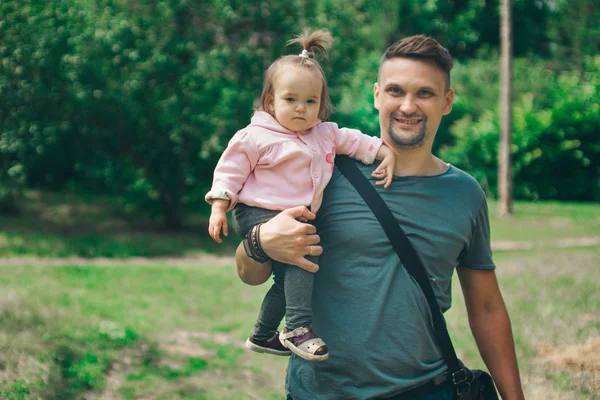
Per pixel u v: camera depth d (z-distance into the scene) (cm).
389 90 251
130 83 1516
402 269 245
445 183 254
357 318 243
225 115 1570
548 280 936
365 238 245
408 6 3041
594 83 2695
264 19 1602
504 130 2016
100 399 534
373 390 243
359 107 2189
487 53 3328
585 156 2572
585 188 2578
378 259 245
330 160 256
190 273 1148
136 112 1550
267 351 277
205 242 1584
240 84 1603
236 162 256
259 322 276
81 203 2058
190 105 1570
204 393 566
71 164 2184
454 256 254
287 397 265
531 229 1703
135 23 1535
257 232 245
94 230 1659
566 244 1423
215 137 1567
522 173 2569
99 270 1129
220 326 794
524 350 607
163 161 1664
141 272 1132
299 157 253
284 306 270
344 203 250
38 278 1012
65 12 1521
